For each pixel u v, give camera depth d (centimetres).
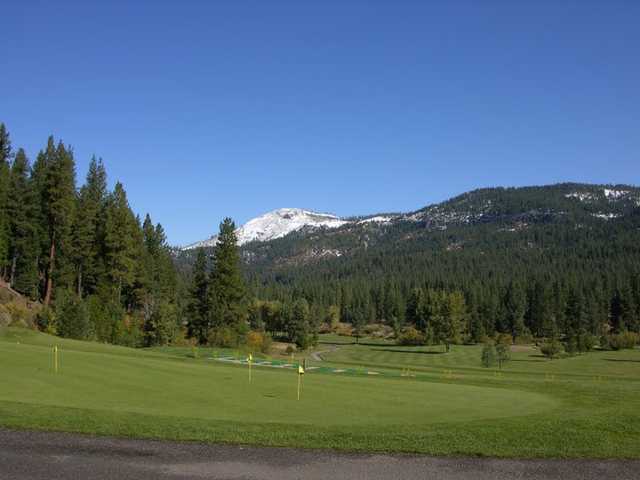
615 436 1658
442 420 2069
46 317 7294
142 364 3441
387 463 1381
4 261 8200
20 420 1631
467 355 13200
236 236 9831
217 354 7256
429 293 17675
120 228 9081
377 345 16500
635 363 11362
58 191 8269
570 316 16925
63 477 1204
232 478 1240
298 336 13275
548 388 3434
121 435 1538
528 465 1393
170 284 12256
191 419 1791
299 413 2119
